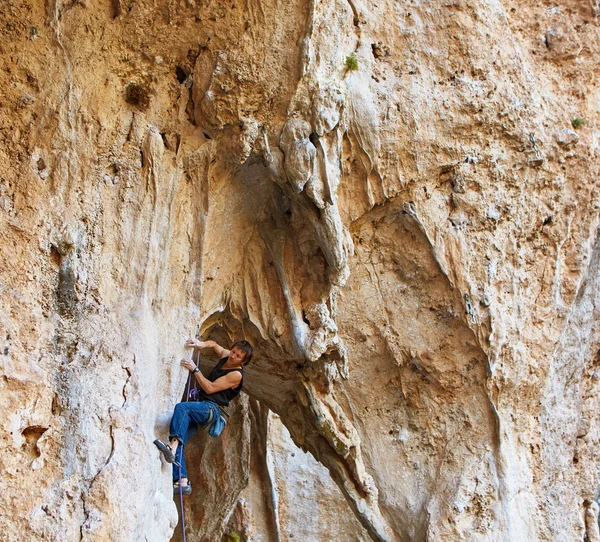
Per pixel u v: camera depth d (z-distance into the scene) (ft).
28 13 24.67
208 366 36.76
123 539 21.62
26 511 20.94
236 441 41.19
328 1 27.71
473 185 32.96
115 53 25.82
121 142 25.80
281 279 30.12
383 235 32.94
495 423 34.12
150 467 23.38
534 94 34.19
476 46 32.83
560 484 36.04
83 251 24.61
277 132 27.20
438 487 33.91
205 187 27.43
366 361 34.35
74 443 22.25
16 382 21.86
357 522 47.39
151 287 25.93
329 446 34.04
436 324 33.71
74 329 23.73
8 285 22.97
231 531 44.68
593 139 35.50
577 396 37.42
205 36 26.53
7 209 23.77
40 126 24.63
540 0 36.40
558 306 35.42
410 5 32.40
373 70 31.32
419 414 34.65
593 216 35.88
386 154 31.37
